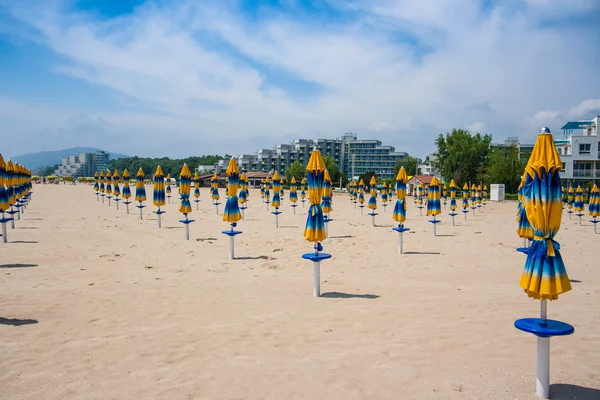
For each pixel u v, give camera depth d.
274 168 159.00
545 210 4.38
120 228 21.41
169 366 5.24
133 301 8.24
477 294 9.08
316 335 6.40
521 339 6.26
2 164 14.64
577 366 5.30
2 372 5.03
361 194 35.72
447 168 80.00
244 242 17.31
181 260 13.07
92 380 4.85
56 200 45.22
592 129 64.12
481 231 22.95
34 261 12.45
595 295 9.09
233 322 7.01
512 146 77.50
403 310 7.77
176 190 82.12
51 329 6.56
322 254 8.95
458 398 4.48
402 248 14.95
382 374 5.05
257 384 4.78
